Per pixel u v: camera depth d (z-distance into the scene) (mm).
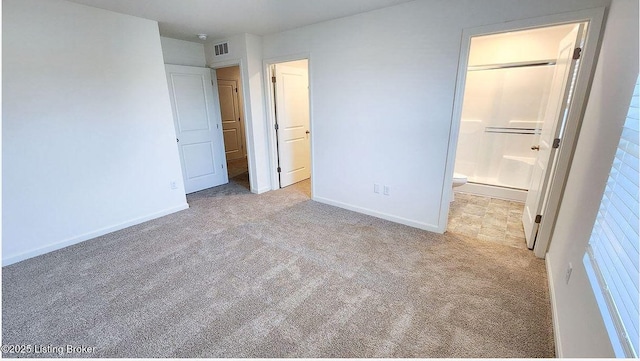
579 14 1829
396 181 2986
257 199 3908
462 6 2232
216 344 1550
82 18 2459
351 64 2963
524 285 1996
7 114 2182
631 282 820
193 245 2621
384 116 2881
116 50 2705
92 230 2777
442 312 1761
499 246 2549
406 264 2279
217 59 3988
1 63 2105
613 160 1179
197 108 4121
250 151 4066
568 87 2053
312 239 2719
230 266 2279
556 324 1573
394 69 2689
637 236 827
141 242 2688
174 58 3822
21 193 2320
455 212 3354
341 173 3430
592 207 1354
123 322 1706
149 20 2900
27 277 2145
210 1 2414
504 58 3732
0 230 2115
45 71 2316
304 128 4656
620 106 1233
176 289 2004
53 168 2463
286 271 2205
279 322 1699
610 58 1509
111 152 2809
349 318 1724
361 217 3242
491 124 3973
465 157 4215
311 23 3113
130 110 2889
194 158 4203
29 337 1598
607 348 908
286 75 4137
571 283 1465
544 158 2410
